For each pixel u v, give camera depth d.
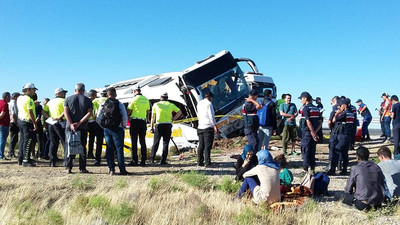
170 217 5.49
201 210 5.59
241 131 15.11
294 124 12.53
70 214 5.42
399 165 6.63
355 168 6.21
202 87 13.52
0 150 10.84
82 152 8.41
